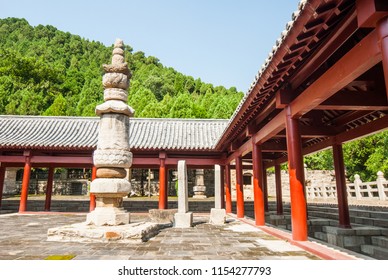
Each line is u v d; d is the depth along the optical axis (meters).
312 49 6.00
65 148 17.67
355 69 4.94
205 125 22.98
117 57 10.42
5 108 46.19
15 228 11.57
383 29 4.02
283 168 32.59
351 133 10.21
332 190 24.52
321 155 32.78
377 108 7.09
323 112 10.98
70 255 6.54
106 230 8.32
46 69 58.94
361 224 12.65
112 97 9.91
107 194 9.20
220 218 13.61
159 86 67.75
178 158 19.00
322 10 4.45
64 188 35.47
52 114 46.09
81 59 86.00
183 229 11.56
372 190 19.27
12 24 96.75
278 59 6.10
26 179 18.20
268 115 10.54
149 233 9.27
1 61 56.25
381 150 24.69
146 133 21.12
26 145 17.48
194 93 75.75
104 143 9.49
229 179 19.00
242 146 14.32
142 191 35.34
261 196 11.97
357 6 4.34
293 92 7.95
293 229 7.99
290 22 4.98
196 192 32.62
